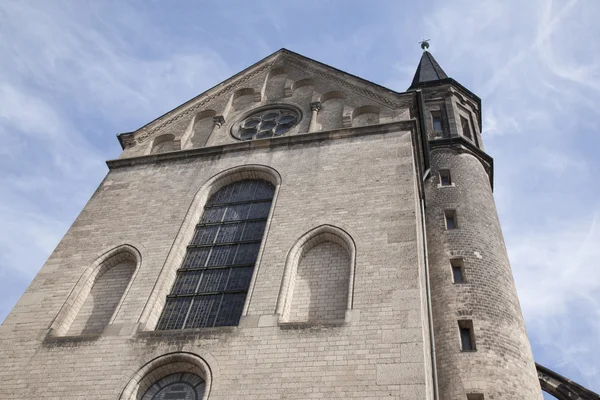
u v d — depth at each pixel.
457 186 30.69
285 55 34.03
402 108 27.02
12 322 20.25
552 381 28.66
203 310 19.92
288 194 23.00
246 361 16.86
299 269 20.22
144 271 21.19
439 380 21.62
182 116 31.22
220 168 25.84
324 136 25.70
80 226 24.25
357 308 17.58
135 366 17.64
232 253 22.03
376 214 20.88
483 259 26.33
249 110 30.75
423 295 19.48
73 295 20.97
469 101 39.50
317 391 15.61
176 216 23.66
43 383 17.78
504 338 22.78
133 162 27.77
